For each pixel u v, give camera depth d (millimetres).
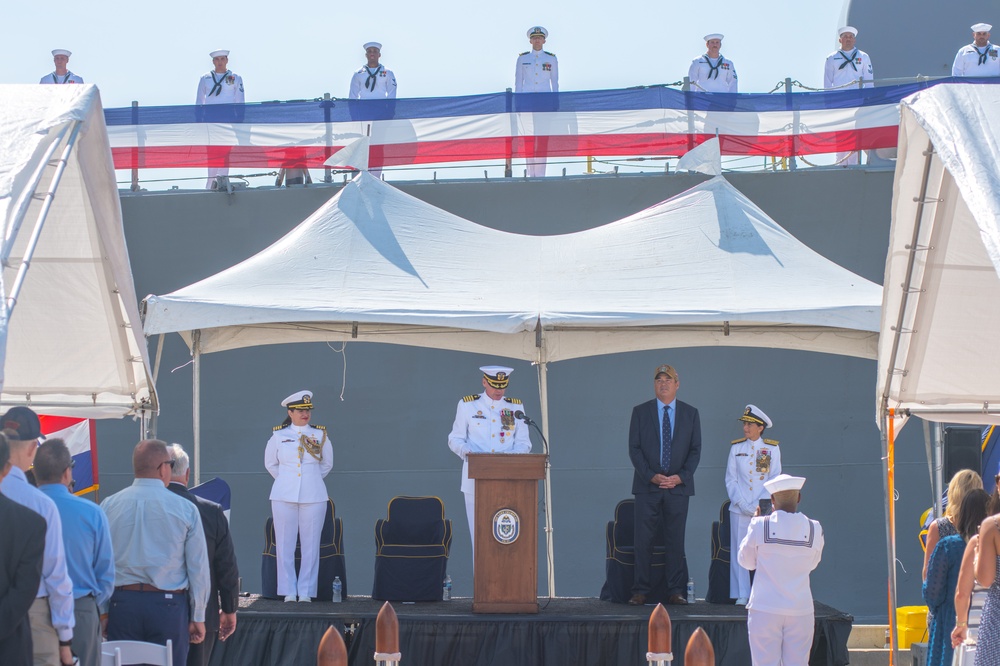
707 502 13422
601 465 13539
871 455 13477
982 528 5695
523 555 8797
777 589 7277
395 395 13734
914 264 7426
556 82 14906
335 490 13609
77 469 10500
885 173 13805
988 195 5508
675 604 9617
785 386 13578
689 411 9750
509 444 9828
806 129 13820
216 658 8648
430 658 8516
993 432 10680
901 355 8078
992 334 7742
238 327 10617
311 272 10055
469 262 10453
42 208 5840
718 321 9312
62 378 8578
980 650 5645
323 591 9797
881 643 10953
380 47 15312
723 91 15000
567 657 8531
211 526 6652
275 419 13789
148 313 9289
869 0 18109
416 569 9656
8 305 5227
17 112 6215
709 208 10992
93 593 5668
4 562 4605
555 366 13711
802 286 9953
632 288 9992
